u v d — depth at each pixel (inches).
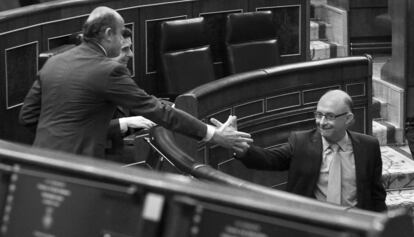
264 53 389.1
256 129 291.9
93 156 184.5
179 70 362.3
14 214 80.9
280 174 298.7
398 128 398.0
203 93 254.8
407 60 395.9
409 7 394.6
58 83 184.9
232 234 71.5
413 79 396.8
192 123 185.9
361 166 213.9
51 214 79.0
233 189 78.9
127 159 238.8
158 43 364.2
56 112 185.5
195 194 73.0
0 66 289.9
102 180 77.2
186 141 241.9
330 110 210.8
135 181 75.4
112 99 184.5
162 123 184.5
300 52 416.5
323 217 68.4
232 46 385.4
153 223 73.3
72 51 188.9
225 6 392.2
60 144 183.0
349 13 473.4
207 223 72.3
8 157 82.7
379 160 217.5
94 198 77.3
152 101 184.9
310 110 309.7
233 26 383.9
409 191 359.3
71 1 325.1
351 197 214.5
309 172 214.2
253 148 210.2
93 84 182.9
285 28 411.5
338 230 67.7
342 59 317.4
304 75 305.7
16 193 81.2
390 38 485.4
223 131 188.9
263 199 73.0
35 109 195.8
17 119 302.4
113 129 212.4
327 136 213.2
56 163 79.7
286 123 303.1
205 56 368.8
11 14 294.0
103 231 76.3
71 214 78.0
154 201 73.7
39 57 296.0
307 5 413.4
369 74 326.6
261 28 389.1
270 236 70.2
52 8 315.9
